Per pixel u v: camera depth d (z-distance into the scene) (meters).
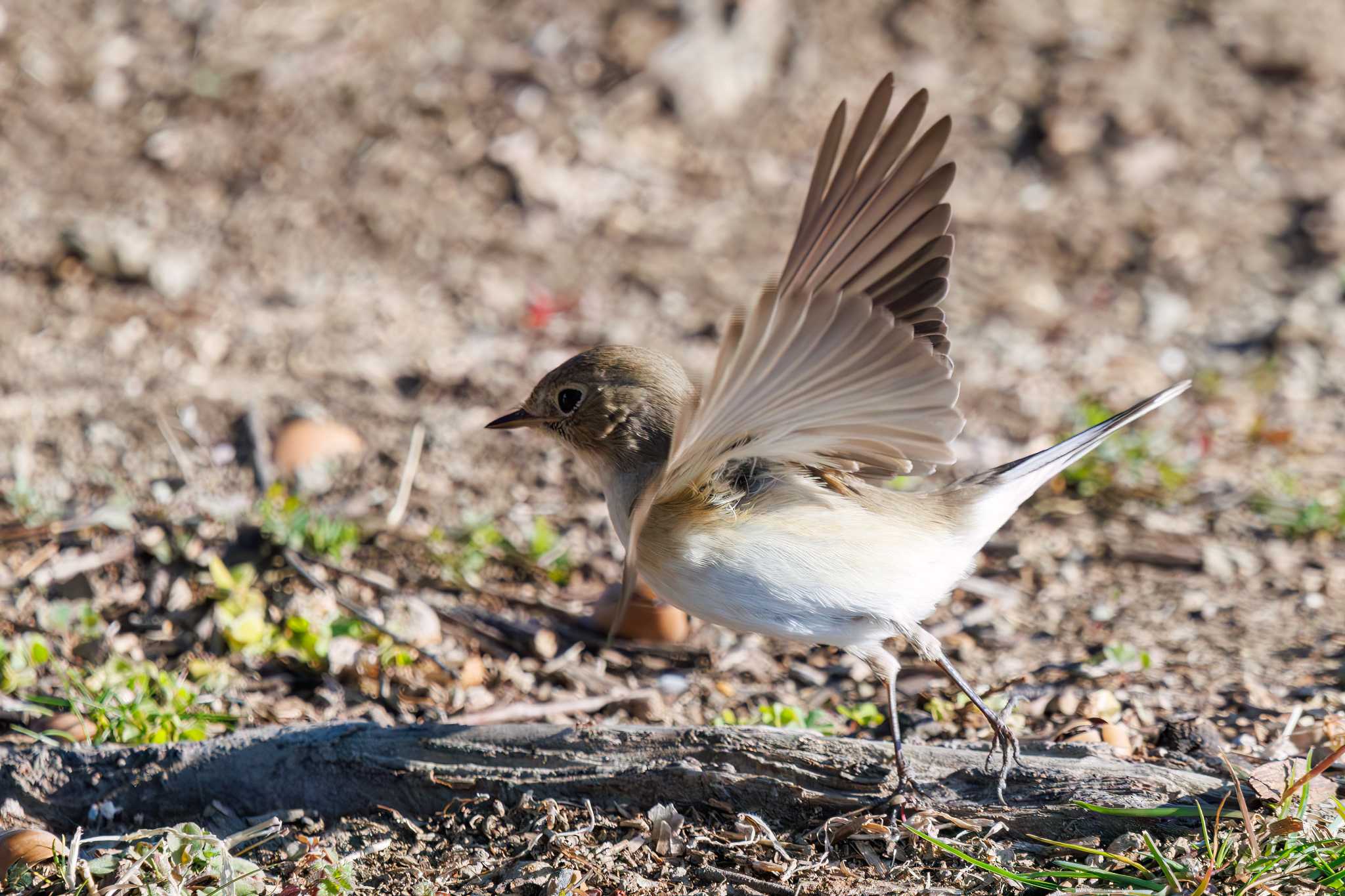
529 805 6.94
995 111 18.89
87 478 11.96
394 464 12.62
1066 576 11.10
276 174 16.91
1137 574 11.13
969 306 16.27
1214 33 20.16
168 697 8.48
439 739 7.24
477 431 13.28
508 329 15.24
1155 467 12.94
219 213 16.36
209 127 17.31
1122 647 9.41
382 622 9.78
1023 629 10.19
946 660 6.89
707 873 6.47
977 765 6.89
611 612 9.87
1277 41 20.09
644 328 15.30
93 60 17.91
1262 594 10.68
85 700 8.23
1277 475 12.67
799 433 6.07
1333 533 11.73
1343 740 7.26
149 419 12.95
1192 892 5.91
